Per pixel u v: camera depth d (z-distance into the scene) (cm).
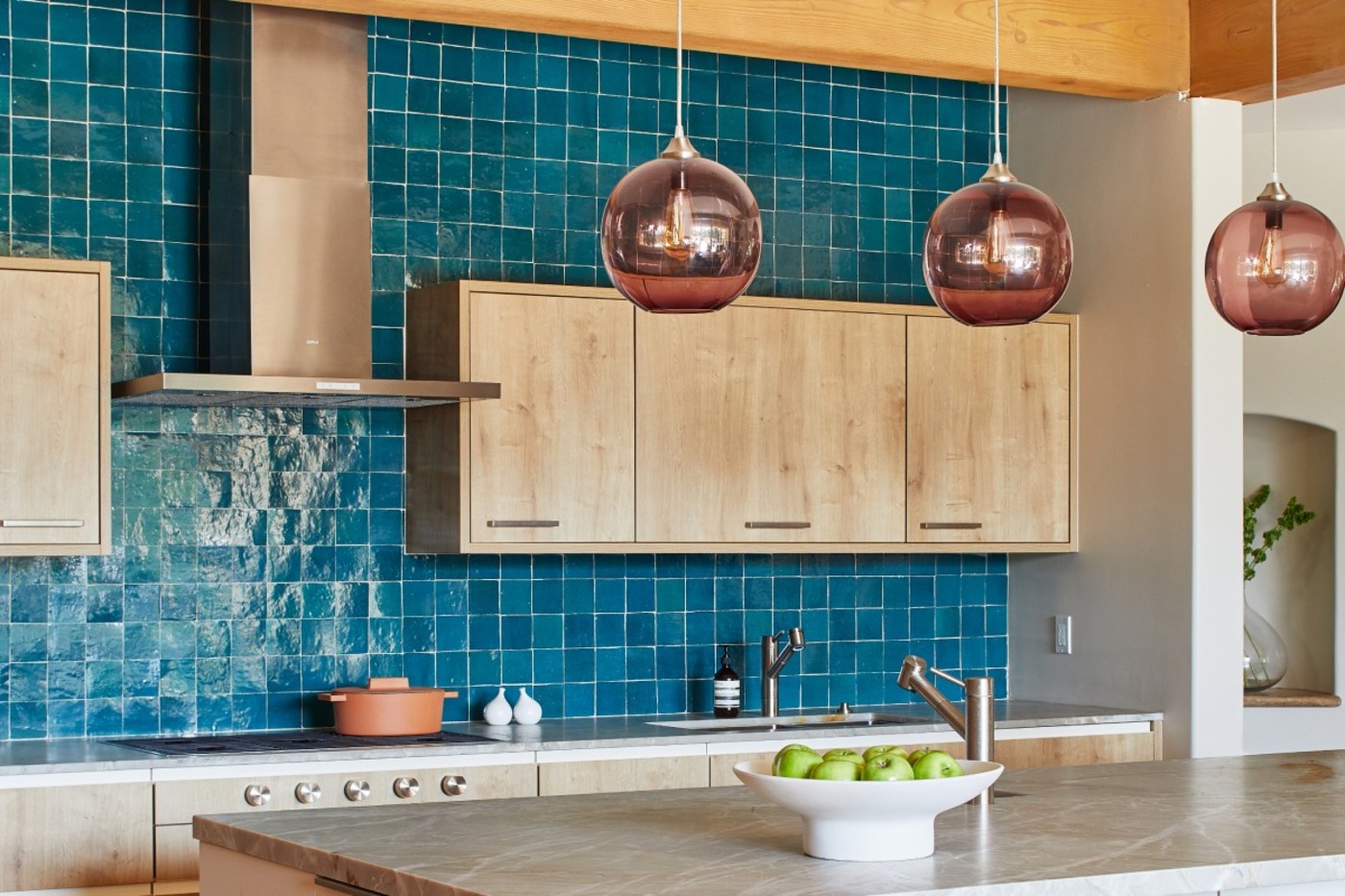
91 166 452
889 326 515
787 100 544
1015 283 278
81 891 387
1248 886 240
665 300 264
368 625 479
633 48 521
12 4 445
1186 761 372
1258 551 629
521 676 498
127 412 453
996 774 249
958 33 469
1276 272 301
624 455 475
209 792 400
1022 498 534
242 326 433
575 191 511
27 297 409
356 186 442
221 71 452
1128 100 527
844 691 546
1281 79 483
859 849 243
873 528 511
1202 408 505
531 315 464
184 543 458
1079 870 234
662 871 234
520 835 268
